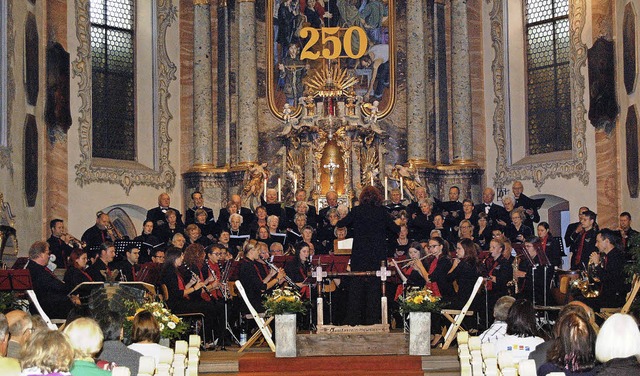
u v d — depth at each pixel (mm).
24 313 10617
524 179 28031
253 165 27922
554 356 8578
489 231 24062
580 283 18234
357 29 29141
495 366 9422
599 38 24938
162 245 22688
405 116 28984
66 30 25859
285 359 16000
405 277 18141
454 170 28453
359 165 28312
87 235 23531
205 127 28828
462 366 10664
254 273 19016
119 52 28219
